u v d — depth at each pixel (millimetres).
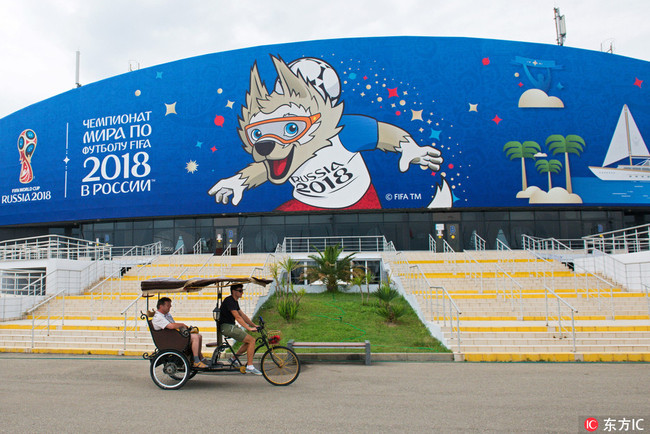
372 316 18297
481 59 34281
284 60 34906
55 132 37906
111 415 6988
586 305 18188
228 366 9273
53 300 21141
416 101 33844
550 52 34625
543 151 33375
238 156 34438
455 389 8875
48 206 37188
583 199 33062
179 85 35844
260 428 6336
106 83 37156
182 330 8969
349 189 33312
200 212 34281
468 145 33375
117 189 35594
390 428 6344
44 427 6391
